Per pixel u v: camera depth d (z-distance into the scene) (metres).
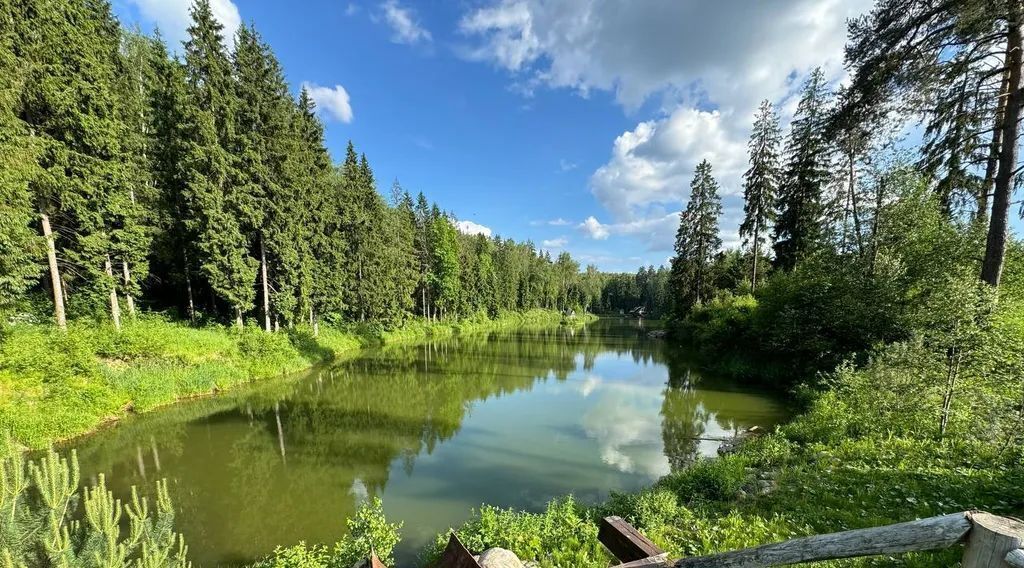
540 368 22.95
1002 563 1.23
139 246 17.48
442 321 48.75
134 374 13.80
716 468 6.99
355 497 8.16
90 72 14.52
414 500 7.98
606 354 28.83
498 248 76.81
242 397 15.84
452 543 3.31
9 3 12.24
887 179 15.88
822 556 1.68
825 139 11.12
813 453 7.64
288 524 7.19
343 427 12.56
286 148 23.30
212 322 22.00
